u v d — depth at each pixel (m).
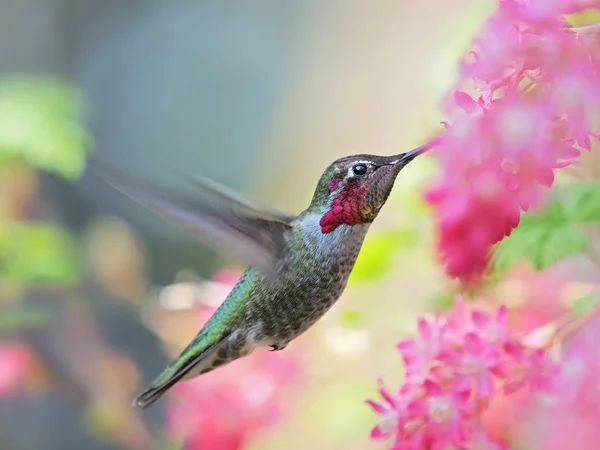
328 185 2.04
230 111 3.68
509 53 1.98
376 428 2.02
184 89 3.75
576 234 2.05
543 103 1.98
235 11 3.73
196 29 3.85
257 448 2.14
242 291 2.05
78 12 3.61
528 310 2.09
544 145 1.98
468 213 2.02
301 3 3.43
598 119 1.98
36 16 3.48
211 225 2.03
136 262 2.22
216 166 3.67
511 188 1.99
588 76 1.98
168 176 2.03
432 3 2.71
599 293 2.04
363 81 3.09
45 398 2.87
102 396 2.21
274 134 3.49
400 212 2.12
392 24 2.94
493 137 1.98
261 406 2.12
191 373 2.05
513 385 2.02
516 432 2.05
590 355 2.02
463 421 2.02
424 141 2.10
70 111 2.22
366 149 3.09
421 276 2.12
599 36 1.98
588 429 2.02
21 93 2.22
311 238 2.04
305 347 2.13
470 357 2.02
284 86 3.49
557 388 2.02
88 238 2.22
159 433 2.23
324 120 3.27
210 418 2.12
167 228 3.19
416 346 2.02
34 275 2.20
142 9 3.80
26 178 2.22
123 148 3.76
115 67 3.75
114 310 2.23
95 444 2.90
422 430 2.02
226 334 2.05
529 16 1.98
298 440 2.14
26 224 2.21
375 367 2.13
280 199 3.34
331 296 2.04
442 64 2.12
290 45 3.49
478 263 2.04
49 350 2.22
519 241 2.05
